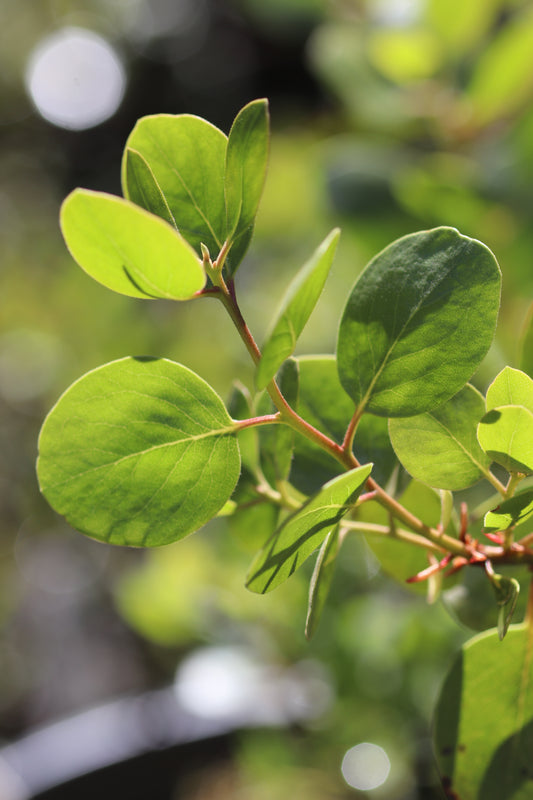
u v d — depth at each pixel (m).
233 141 0.43
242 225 0.43
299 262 1.38
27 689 2.14
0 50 2.63
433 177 0.88
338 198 0.87
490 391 0.43
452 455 0.45
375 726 0.95
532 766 0.46
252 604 1.04
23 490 2.14
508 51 0.87
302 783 1.04
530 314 0.47
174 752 1.11
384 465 0.47
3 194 2.57
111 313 1.62
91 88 2.76
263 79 2.88
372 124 1.02
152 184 0.43
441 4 0.93
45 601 2.28
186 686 1.13
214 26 2.92
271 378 0.41
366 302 0.43
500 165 0.85
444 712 0.47
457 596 0.50
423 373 0.43
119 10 2.88
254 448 0.48
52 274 2.02
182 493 0.43
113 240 0.41
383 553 0.49
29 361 1.94
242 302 1.47
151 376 0.43
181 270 0.41
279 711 1.07
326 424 0.48
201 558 1.12
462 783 0.47
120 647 2.15
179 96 3.06
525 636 0.47
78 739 1.18
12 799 1.06
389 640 0.93
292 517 0.42
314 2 1.24
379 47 0.98
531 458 0.43
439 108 0.98
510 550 0.45
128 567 2.28
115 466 0.43
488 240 0.83
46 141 2.83
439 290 0.43
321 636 0.94
